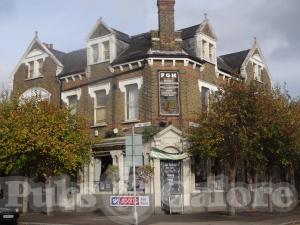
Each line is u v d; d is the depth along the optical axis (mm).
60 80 30750
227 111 23438
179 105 26609
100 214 25453
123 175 26719
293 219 22109
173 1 27609
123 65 27844
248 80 32062
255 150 24844
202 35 28766
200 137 24344
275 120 24281
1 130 23797
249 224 19594
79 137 25000
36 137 23219
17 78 33156
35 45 32562
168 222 20641
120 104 27828
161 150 25875
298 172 35406
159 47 27016
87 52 29703
